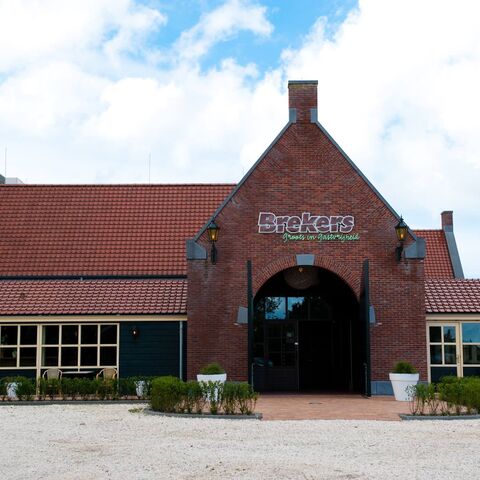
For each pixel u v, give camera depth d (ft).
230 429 54.19
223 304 82.07
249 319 78.38
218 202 111.75
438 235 129.80
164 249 103.45
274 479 36.83
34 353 86.07
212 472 38.52
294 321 93.56
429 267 123.13
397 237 82.64
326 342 93.81
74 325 86.53
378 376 81.05
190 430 53.57
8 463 41.09
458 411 61.41
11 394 75.61
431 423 57.72
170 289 90.27
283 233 83.05
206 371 75.00
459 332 85.25
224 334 81.66
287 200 83.51
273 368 92.48
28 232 106.42
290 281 87.10
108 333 86.63
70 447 46.16
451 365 84.79
